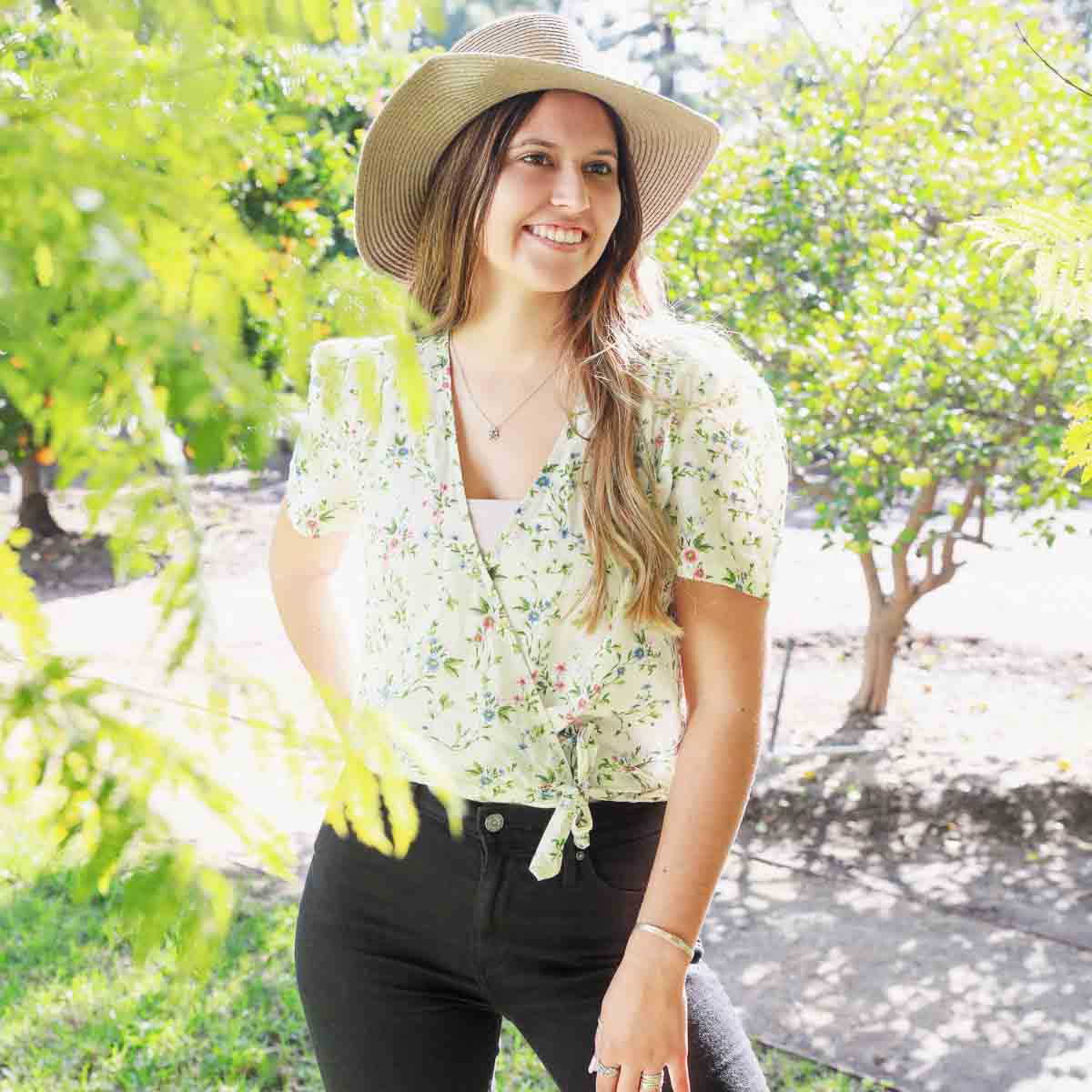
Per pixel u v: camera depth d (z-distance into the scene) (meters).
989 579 10.12
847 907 4.97
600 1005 1.59
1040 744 6.64
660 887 1.51
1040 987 4.34
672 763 1.64
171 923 0.53
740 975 4.39
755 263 5.88
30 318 0.49
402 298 0.55
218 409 0.48
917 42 6.18
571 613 1.58
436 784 0.64
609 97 1.64
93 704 0.54
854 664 8.03
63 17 0.56
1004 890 5.14
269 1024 3.65
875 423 5.38
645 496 1.56
